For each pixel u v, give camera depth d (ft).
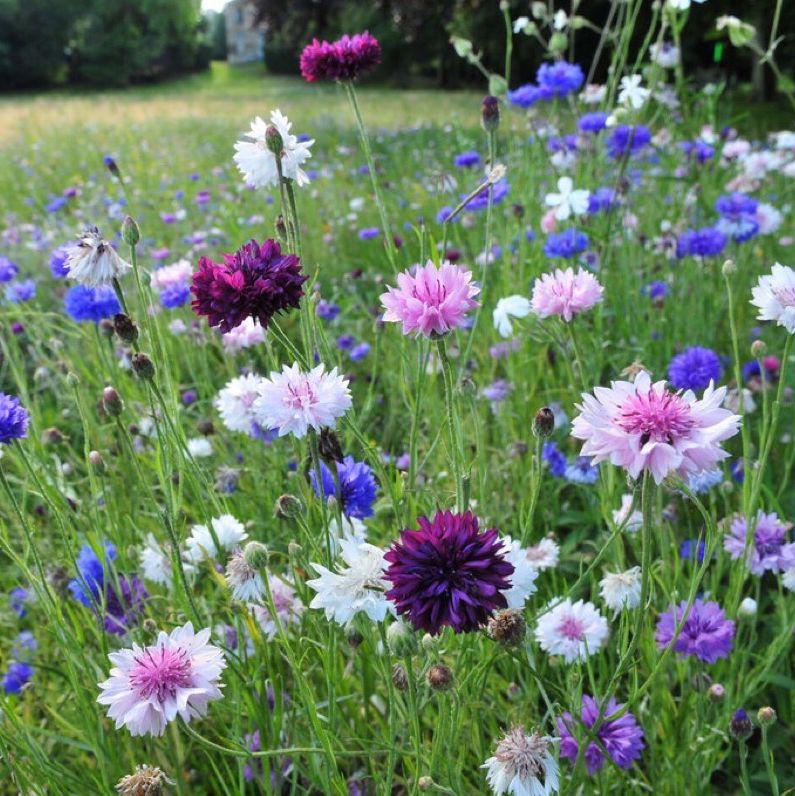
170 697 1.34
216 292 1.46
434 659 1.44
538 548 1.98
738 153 3.88
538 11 3.57
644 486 1.24
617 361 2.83
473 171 4.12
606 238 2.88
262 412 1.47
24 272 4.58
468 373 2.76
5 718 1.78
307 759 1.73
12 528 2.42
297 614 1.78
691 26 11.09
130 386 2.79
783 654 1.98
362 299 4.17
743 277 3.17
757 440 2.54
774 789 1.49
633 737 1.60
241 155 1.83
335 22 27.25
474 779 1.77
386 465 2.23
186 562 1.93
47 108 17.21
